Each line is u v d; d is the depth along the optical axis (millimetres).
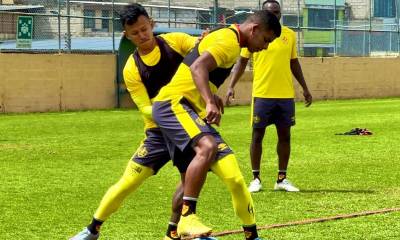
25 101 25234
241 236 6617
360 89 33719
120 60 26922
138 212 7832
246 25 5590
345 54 34781
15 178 10383
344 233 6680
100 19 27609
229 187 5430
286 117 9125
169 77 6051
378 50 36438
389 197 8648
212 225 7137
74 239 6059
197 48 5629
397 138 15797
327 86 32594
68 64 26078
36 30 28344
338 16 37781
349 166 11469
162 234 6809
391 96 34844
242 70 9266
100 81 26812
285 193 9016
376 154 13023
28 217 7625
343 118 21781
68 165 11812
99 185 9750
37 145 14820
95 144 15016
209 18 33375
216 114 5316
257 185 9211
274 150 13844
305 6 36906
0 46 28531
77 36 29766
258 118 9102
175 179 10141
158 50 6012
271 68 9062
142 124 20094
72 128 18875
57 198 8758
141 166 6000
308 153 13219
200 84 5375
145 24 5938
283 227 6973
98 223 6047
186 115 5539
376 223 7102
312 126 19062
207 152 5387
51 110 25734
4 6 30000
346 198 8602
